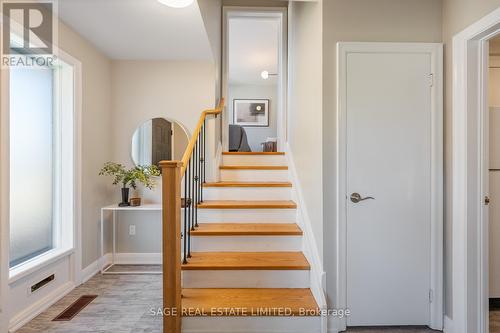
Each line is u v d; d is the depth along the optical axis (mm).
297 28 3131
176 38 2873
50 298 2471
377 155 2164
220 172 3471
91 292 2725
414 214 2170
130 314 2338
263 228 2631
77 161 2846
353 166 2158
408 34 2180
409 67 2172
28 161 2496
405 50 2162
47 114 2713
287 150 3672
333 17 2162
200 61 3535
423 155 2174
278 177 3449
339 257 2129
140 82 3514
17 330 2117
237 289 2260
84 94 2955
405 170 2170
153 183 3523
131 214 3566
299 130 2959
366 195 2158
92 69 3094
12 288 2115
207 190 3121
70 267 2777
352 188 2158
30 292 2277
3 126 1993
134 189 3518
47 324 2197
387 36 2172
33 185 2547
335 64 2158
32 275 2299
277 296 2166
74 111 2797
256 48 5363
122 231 3561
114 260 3479
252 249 2541
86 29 2684
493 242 2490
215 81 3566
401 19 2176
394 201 2166
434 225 2162
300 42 2955
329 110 2158
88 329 2133
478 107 1978
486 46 1969
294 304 2059
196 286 2268
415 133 2172
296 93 3158
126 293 2707
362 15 2166
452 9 2088
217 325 1984
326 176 2152
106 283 2934
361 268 2152
